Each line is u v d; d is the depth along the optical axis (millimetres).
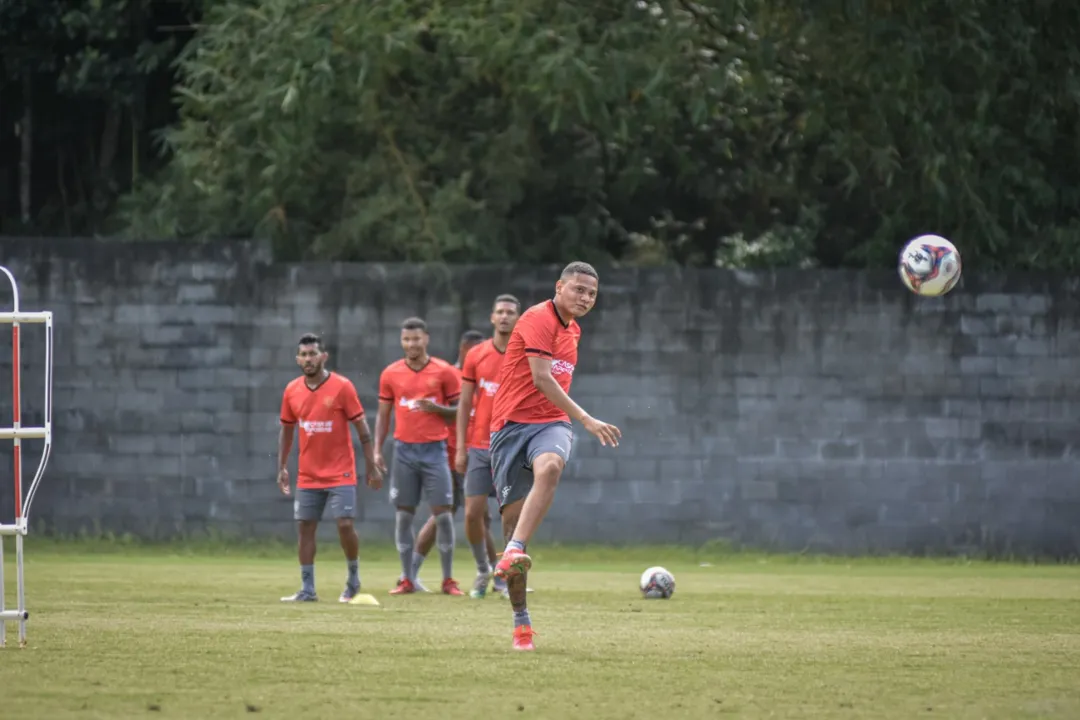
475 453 38500
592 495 62500
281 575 46875
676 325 62562
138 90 75062
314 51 61125
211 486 62219
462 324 62750
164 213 69812
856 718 16594
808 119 65812
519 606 23219
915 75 62125
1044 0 64750
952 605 35656
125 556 58469
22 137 79312
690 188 74312
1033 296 62969
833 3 61938
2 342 62000
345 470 36469
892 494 62594
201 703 17000
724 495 62531
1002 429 62812
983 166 67125
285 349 62344
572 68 60250
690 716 16562
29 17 72938
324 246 67188
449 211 65750
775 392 62594
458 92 69500
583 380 62562
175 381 62219
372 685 18766
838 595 39469
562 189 73812
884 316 62750
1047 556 62688
